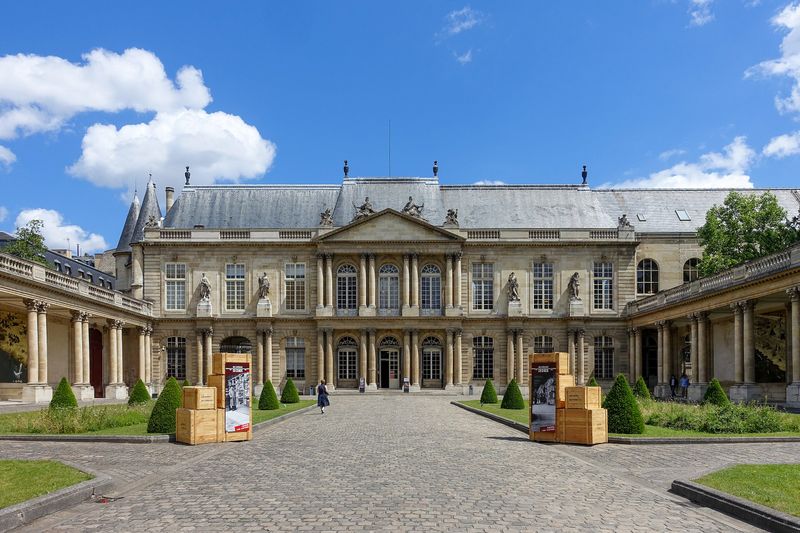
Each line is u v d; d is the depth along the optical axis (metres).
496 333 65.00
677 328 58.69
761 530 11.73
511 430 28.02
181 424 23.61
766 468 16.02
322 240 63.94
